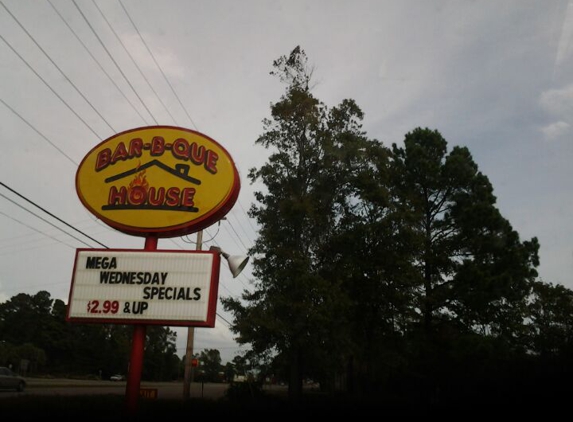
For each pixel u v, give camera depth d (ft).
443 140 103.60
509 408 67.87
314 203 72.43
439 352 83.51
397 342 81.97
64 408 48.57
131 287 42.24
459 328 89.10
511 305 89.15
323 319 61.72
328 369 74.54
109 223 44.45
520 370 70.85
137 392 42.70
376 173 78.89
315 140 77.36
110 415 45.62
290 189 74.84
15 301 302.45
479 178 96.17
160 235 44.93
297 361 71.20
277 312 67.51
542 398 65.82
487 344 75.05
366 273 75.31
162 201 44.42
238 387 82.84
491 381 72.74
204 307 41.39
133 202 44.55
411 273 74.02
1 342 262.88
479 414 68.95
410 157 98.78
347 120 79.87
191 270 42.29
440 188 97.30
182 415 53.98
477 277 82.99
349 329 70.69
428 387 81.05
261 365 74.79
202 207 44.01
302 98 77.56
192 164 44.96
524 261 87.92
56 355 295.89
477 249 91.25
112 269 42.73
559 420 63.31
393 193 92.84
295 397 69.67
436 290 88.99
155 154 45.44
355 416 67.72
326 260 77.30
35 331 294.66
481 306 83.61
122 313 41.86
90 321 41.98
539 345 79.56
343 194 79.82
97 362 298.76
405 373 83.92
